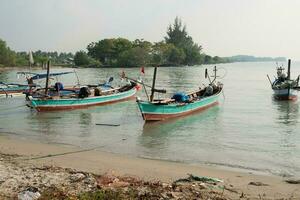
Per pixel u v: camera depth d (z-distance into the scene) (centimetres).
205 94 3784
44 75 4875
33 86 4444
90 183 1277
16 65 15262
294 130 2653
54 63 17250
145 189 1234
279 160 1862
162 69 14525
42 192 1173
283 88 4362
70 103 3528
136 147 2128
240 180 1472
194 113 3375
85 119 3091
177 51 18125
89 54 18325
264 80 8500
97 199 1116
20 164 1593
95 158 1822
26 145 2122
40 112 3381
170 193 1195
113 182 1314
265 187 1369
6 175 1343
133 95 4362
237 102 4244
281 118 3173
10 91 4566
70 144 2191
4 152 1903
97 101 3753
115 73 11219
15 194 1149
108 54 17788
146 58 16888
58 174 1384
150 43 17850
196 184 1348
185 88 6209
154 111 2920
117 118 3136
